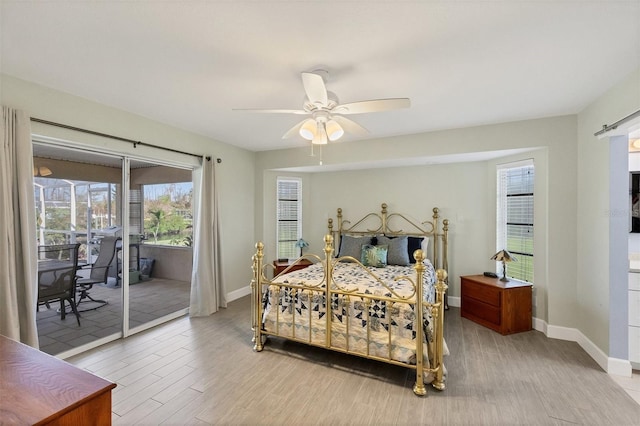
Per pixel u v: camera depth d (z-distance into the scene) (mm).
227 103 2799
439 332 2188
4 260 2148
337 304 2570
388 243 4094
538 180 3314
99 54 1937
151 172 3510
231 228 4461
